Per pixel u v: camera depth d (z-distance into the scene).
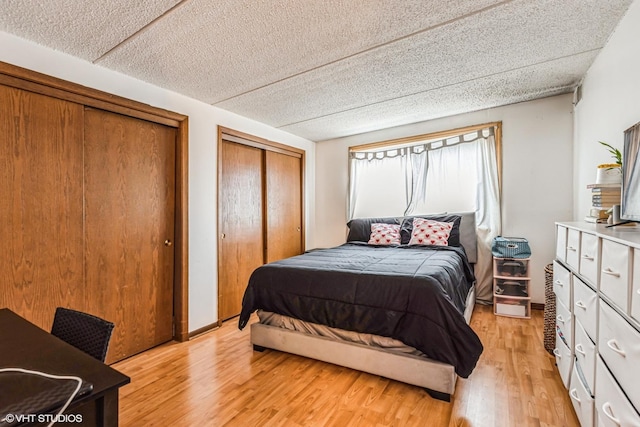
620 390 1.00
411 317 1.84
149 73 2.33
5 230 1.79
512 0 1.60
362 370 1.98
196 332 2.81
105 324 1.05
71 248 2.07
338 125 3.87
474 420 1.56
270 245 3.88
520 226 3.28
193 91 2.69
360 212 4.37
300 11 1.63
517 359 2.18
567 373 1.70
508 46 2.06
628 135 1.49
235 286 3.38
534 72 2.50
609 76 2.00
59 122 2.00
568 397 1.73
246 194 3.55
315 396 1.80
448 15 1.71
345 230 4.51
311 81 2.55
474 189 3.56
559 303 1.92
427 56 2.18
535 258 3.22
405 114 3.49
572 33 1.92
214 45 1.95
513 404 1.68
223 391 1.86
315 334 2.21
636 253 0.91
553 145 3.11
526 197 3.24
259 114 3.37
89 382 0.72
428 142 3.83
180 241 2.71
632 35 1.66
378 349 1.95
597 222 1.74
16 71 1.79
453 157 3.68
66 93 2.02
